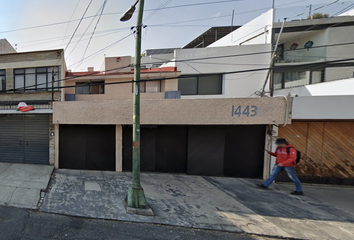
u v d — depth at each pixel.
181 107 6.93
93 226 3.61
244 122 6.68
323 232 3.65
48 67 8.57
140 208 4.27
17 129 8.01
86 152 7.66
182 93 12.23
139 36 4.43
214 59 12.23
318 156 6.77
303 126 6.83
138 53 4.43
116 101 7.16
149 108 7.01
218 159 7.36
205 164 7.41
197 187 6.08
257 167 7.26
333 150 6.73
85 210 4.25
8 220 3.69
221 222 3.91
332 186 6.57
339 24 12.43
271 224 3.89
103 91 10.46
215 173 7.37
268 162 7.05
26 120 7.95
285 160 5.81
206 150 7.39
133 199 4.30
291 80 12.84
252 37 14.60
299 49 12.10
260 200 5.18
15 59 8.66
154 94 10.05
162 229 3.61
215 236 3.45
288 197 5.46
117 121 7.14
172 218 4.02
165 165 7.64
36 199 4.73
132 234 3.39
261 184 6.34
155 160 7.67
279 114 6.42
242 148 7.32
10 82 8.65
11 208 4.23
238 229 3.67
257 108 6.59
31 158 7.94
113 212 4.18
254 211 4.48
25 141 7.96
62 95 8.46
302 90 11.41
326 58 12.60
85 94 10.03
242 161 7.32
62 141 7.67
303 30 12.77
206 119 6.84
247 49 12.22
